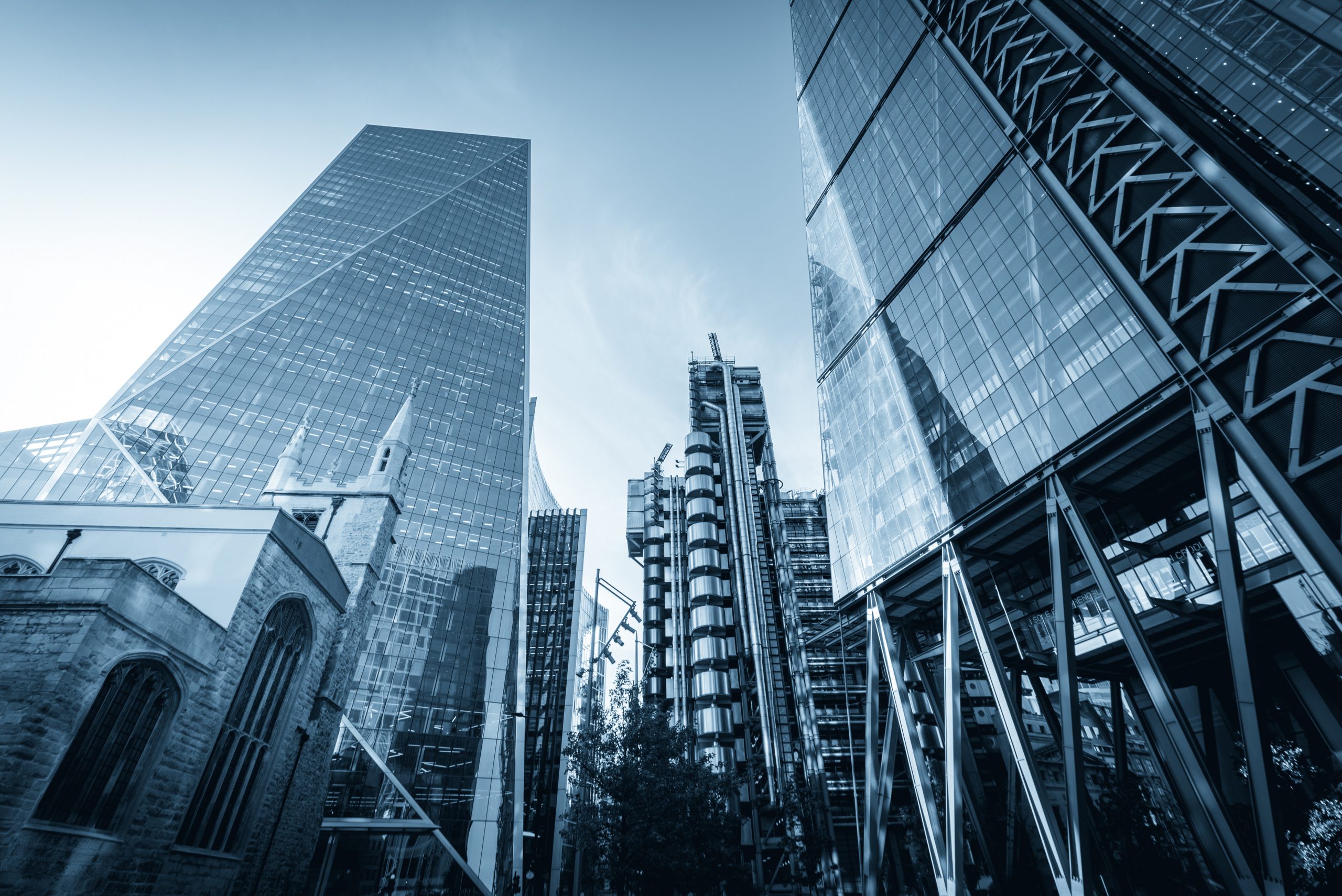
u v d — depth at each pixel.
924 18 62.03
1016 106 46.44
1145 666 31.47
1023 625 50.72
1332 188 26.55
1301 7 27.91
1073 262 40.16
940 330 53.28
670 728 44.38
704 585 95.88
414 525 78.44
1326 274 26.17
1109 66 38.41
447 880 54.38
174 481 69.00
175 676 20.31
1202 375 30.77
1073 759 33.28
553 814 83.00
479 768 64.88
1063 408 38.94
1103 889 40.94
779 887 69.69
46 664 16.50
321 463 77.75
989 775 60.06
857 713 81.88
